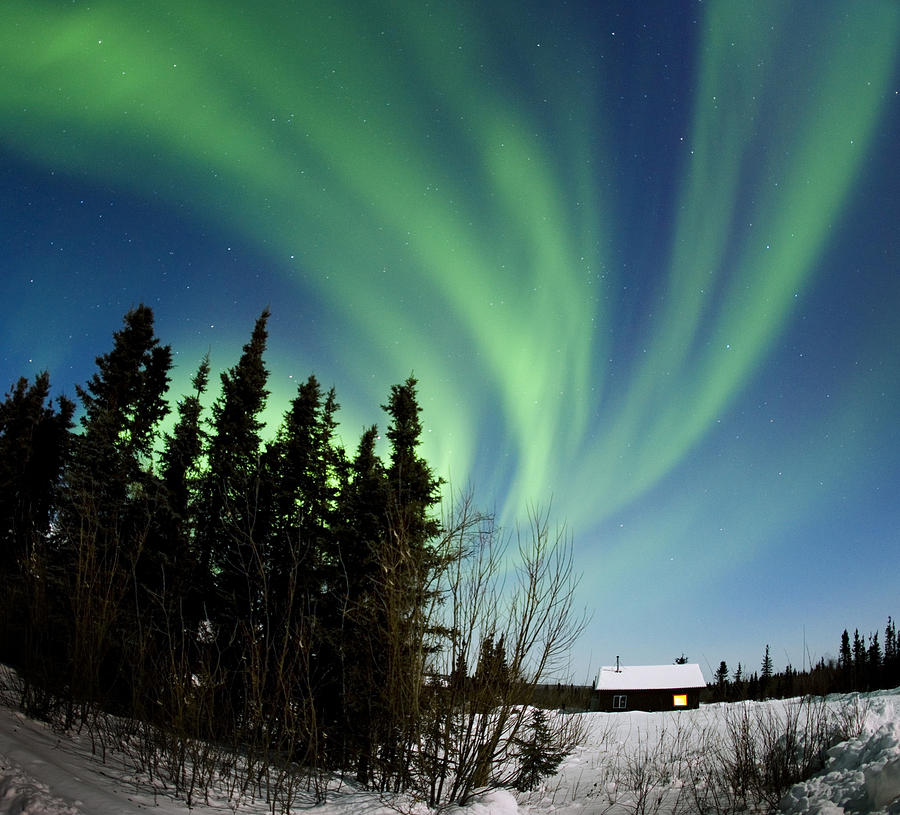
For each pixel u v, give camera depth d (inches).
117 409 804.0
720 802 410.0
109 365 832.3
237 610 541.6
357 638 479.5
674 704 2142.0
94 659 395.2
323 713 466.3
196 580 613.9
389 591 437.4
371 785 440.1
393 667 422.3
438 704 410.9
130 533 591.8
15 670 431.2
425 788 406.9
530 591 422.9
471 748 403.2
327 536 586.2
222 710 414.9
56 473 843.4
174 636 464.4
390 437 687.1
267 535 627.2
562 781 544.1
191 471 703.7
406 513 533.3
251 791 356.5
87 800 240.2
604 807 441.4
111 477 638.5
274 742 425.1
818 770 389.1
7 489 798.5
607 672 2282.2
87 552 437.7
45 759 275.4
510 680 410.3
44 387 993.5
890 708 472.7
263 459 683.4
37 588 418.3
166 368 887.1
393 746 421.4
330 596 554.6
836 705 510.6
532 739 451.8
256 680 380.8
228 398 769.6
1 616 423.2
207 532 660.1
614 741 722.8
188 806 292.8
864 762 340.8
